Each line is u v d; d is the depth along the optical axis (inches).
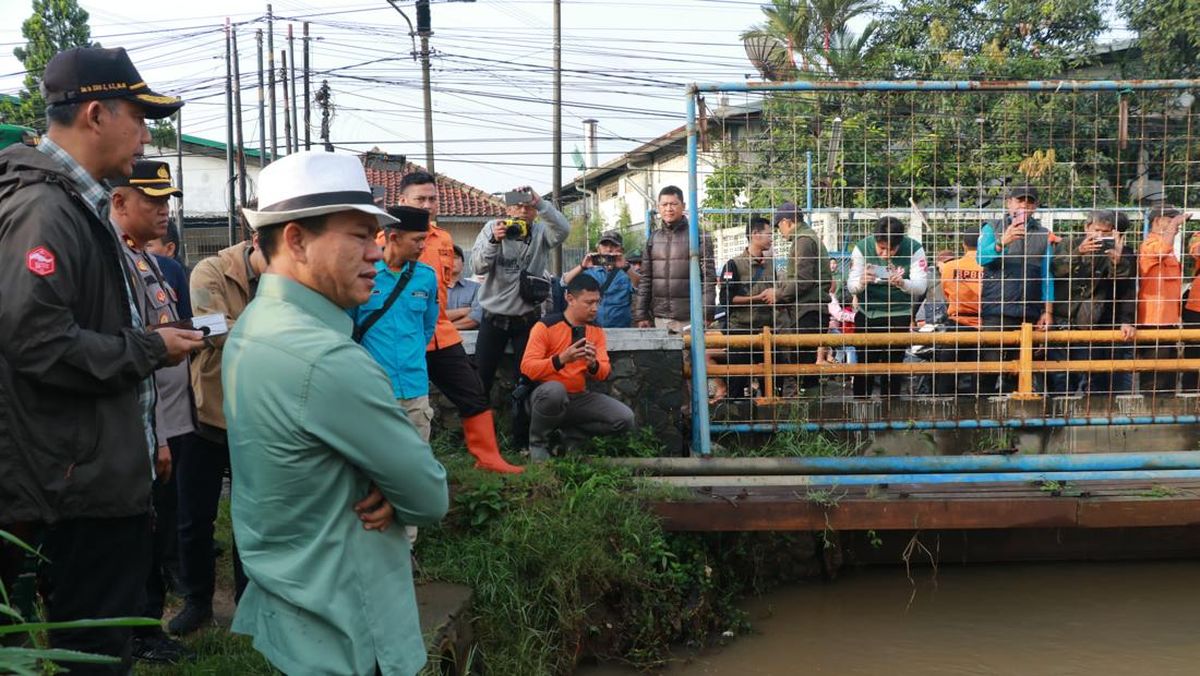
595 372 225.0
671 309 283.7
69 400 93.6
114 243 100.7
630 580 196.9
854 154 254.4
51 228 91.8
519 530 190.5
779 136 244.2
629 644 195.9
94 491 94.6
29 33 1003.9
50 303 90.3
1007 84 218.7
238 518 88.2
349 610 84.7
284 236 87.0
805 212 253.6
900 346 250.5
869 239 255.3
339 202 86.6
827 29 741.3
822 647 200.5
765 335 236.4
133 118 101.0
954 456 223.5
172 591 174.9
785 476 219.6
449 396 209.6
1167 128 255.9
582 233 1186.6
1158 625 206.2
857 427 233.8
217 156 1004.6
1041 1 612.4
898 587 230.7
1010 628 206.8
